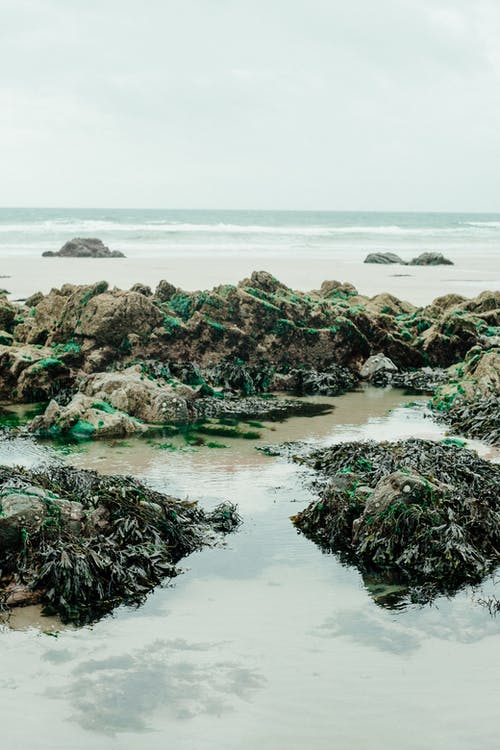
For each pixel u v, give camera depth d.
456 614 5.90
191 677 4.96
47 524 6.57
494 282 33.03
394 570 6.71
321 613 5.89
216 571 6.65
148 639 5.46
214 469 9.42
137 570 6.46
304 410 12.98
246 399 13.74
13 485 7.26
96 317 14.90
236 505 7.91
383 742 4.34
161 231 85.00
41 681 4.89
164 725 4.46
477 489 8.13
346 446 9.72
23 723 4.47
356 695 4.79
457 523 7.09
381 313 18.61
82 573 6.16
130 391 12.21
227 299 16.08
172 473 9.23
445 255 56.12
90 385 12.73
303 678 4.96
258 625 5.68
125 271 35.31
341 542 7.29
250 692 4.80
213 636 5.51
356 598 6.16
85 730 4.41
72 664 5.10
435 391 14.40
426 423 12.06
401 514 6.98
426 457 8.73
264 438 11.01
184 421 12.03
